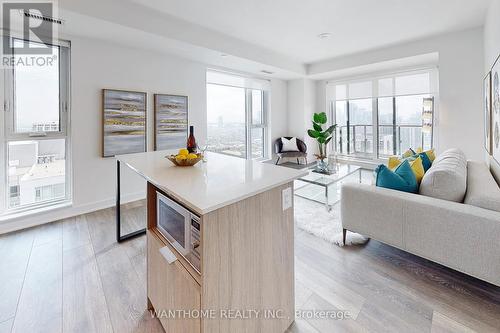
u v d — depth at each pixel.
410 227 1.85
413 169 2.27
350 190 2.22
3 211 2.77
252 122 5.72
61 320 1.48
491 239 1.49
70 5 2.43
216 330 1.03
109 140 3.34
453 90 3.83
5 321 1.46
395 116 5.34
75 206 3.15
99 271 1.96
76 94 3.09
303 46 4.34
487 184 1.88
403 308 1.54
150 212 1.49
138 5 2.87
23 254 2.21
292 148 5.78
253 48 4.29
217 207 0.95
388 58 4.43
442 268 1.95
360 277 1.85
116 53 3.38
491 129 2.61
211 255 0.98
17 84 2.79
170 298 1.24
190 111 4.25
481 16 3.25
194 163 1.67
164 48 3.59
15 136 2.80
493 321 1.42
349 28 3.58
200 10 3.00
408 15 3.20
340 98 5.92
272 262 1.28
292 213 1.41
